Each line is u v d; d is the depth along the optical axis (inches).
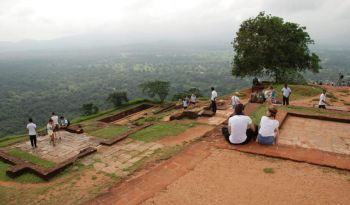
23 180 340.5
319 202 165.6
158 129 459.2
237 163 221.8
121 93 1285.7
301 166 212.8
